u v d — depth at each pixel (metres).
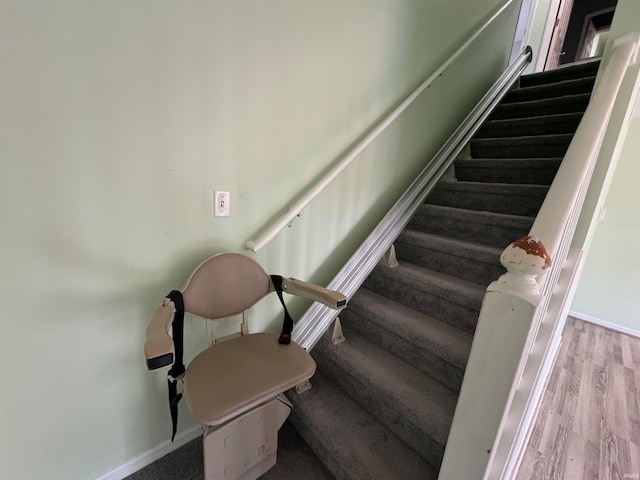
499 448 0.96
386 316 1.44
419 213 2.01
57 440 0.95
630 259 3.02
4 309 0.80
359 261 1.71
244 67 1.08
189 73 0.96
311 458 1.20
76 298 0.90
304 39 1.22
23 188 0.77
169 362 0.70
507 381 0.60
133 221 0.96
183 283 1.10
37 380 0.88
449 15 1.90
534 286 0.58
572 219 1.02
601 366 2.42
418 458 1.06
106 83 0.83
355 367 1.30
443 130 2.20
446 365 1.19
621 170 2.97
